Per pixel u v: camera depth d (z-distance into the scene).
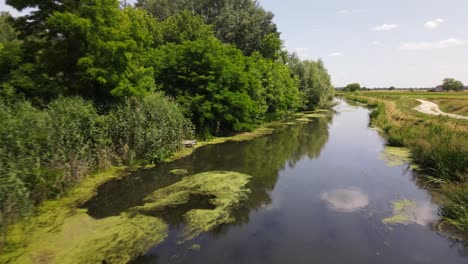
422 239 6.85
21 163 7.36
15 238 6.43
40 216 7.56
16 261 5.64
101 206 8.41
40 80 10.68
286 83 33.56
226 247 6.51
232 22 41.03
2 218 6.18
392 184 10.65
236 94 20.14
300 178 11.49
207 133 18.84
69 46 11.48
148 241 6.66
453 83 106.62
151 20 30.75
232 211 8.37
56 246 6.24
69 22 10.35
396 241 6.78
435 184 10.31
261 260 6.05
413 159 13.45
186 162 13.41
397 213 8.22
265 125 26.89
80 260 5.82
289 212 8.35
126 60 12.43
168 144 14.05
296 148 17.19
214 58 18.47
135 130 12.20
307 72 43.34
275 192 9.91
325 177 11.61
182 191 9.74
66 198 8.77
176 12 40.47
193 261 5.97
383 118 27.05
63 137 9.45
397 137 16.83
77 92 11.59
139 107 12.86
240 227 7.45
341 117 34.25
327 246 6.59
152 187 10.05
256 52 32.34
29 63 10.75
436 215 8.02
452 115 28.88
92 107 11.01
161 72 18.03
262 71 28.70
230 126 21.89
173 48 19.53
